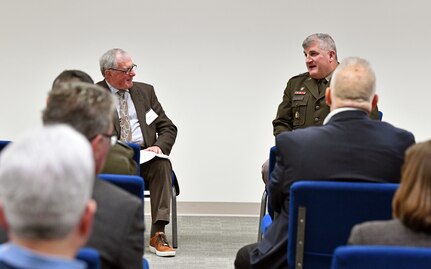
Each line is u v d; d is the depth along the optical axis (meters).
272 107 5.47
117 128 4.37
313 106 4.23
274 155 3.17
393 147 2.36
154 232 4.31
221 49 5.41
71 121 1.71
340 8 5.40
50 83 5.38
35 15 5.32
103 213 1.68
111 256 1.66
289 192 2.40
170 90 5.43
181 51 5.41
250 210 5.56
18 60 5.35
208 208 5.55
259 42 5.41
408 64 5.46
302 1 5.39
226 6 5.38
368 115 2.46
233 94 5.46
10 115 5.39
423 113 5.50
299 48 5.42
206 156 5.51
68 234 1.09
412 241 1.62
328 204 2.24
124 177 2.31
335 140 2.36
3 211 1.09
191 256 4.25
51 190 1.06
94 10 5.34
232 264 4.10
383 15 5.41
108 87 4.45
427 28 5.43
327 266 2.30
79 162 1.09
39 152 1.07
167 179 4.31
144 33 5.37
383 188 2.21
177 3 5.36
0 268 1.07
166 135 4.50
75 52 5.36
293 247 2.31
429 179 1.59
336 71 2.50
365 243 1.65
